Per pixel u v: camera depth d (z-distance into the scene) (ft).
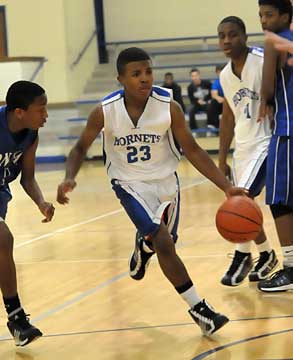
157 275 26.48
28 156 20.01
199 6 85.15
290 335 19.04
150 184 19.99
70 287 25.50
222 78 24.59
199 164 19.94
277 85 22.56
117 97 19.93
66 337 19.99
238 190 19.84
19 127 19.10
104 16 86.58
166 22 85.76
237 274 24.27
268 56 22.00
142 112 19.75
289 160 22.54
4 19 78.54
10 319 19.25
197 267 27.37
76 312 22.33
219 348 18.38
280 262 27.27
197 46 84.84
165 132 19.92
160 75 80.89
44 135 78.38
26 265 29.58
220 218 19.54
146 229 19.29
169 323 20.76
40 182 59.52
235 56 23.85
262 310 21.48
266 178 23.06
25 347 19.38
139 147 19.92
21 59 71.46
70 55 79.30
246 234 19.35
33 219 41.50
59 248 32.76
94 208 44.29
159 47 85.71
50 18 77.97
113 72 83.30
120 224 38.27
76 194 51.13
